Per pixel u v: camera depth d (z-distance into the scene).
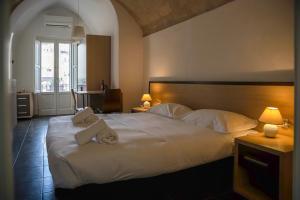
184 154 2.26
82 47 7.10
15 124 5.69
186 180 2.36
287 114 2.46
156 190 2.21
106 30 6.35
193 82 3.86
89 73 6.00
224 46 3.31
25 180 2.72
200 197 2.32
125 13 5.41
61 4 6.98
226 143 2.52
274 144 2.13
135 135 2.47
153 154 2.10
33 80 7.13
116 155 1.97
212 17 3.52
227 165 2.60
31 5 5.56
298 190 1.12
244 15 2.99
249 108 2.90
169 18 4.49
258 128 2.79
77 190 1.89
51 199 2.28
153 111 4.23
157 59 5.03
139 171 2.02
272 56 2.65
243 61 3.02
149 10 4.83
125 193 2.06
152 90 5.11
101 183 1.91
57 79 7.57
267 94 2.68
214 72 3.51
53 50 7.48
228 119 2.73
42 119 6.79
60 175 1.84
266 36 2.71
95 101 6.12
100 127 2.20
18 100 6.61
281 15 2.55
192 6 3.82
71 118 3.49
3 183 0.77
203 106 3.66
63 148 2.04
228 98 3.20
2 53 0.75
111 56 6.03
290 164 1.97
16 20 5.42
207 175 2.48
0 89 0.76
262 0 2.75
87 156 1.89
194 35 3.91
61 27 7.32
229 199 2.30
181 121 3.36
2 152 0.77
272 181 2.16
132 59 5.56
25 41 6.95
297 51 1.13
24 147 4.07
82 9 6.70
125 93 5.53
